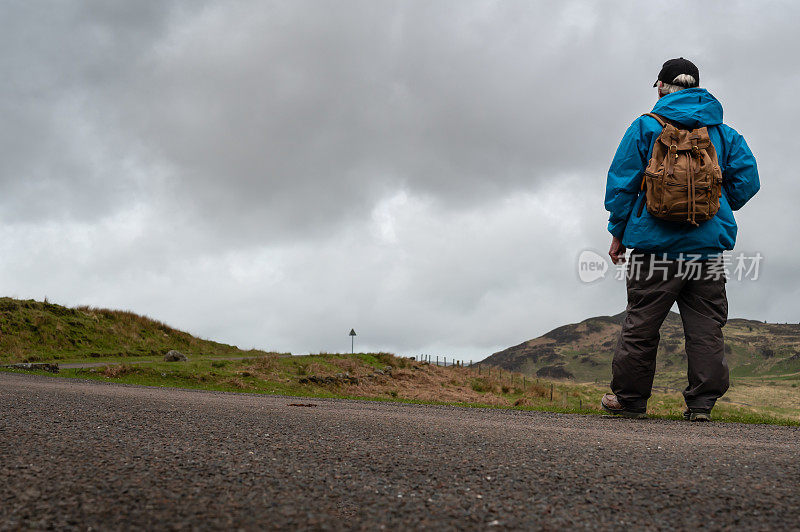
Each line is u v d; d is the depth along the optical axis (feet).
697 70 17.17
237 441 8.83
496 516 5.04
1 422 10.30
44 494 5.39
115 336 86.43
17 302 82.89
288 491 5.74
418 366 97.19
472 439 9.60
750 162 16.62
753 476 6.54
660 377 454.81
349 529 4.65
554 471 6.82
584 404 64.59
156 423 11.00
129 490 5.58
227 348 100.42
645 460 7.59
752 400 185.68
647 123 16.34
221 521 4.75
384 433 10.31
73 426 10.11
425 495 5.70
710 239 16.28
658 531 4.66
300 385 61.77
